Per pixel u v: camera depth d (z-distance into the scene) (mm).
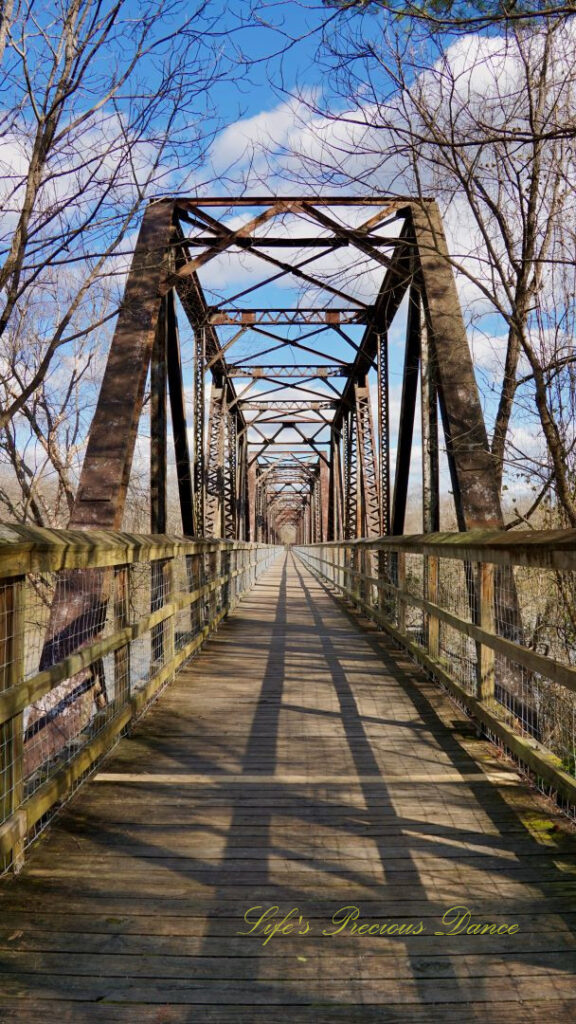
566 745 4156
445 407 7465
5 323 4941
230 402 22812
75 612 5246
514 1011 2047
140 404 7766
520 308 5840
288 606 13375
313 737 4766
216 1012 2033
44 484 14664
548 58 5488
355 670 6953
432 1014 2031
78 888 2729
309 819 3408
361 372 19500
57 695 4996
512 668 4836
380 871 2877
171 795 3727
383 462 13797
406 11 4121
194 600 7781
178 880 2801
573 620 5328
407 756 4340
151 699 5664
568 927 2463
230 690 6141
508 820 3373
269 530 76375
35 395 11633
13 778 2850
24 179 5152
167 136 5133
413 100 5242
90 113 4895
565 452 5586
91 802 3633
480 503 6863
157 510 8984
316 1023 1991
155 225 8914
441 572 6406
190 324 13188
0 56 4312
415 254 8672
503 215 5891
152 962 2258
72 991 2113
